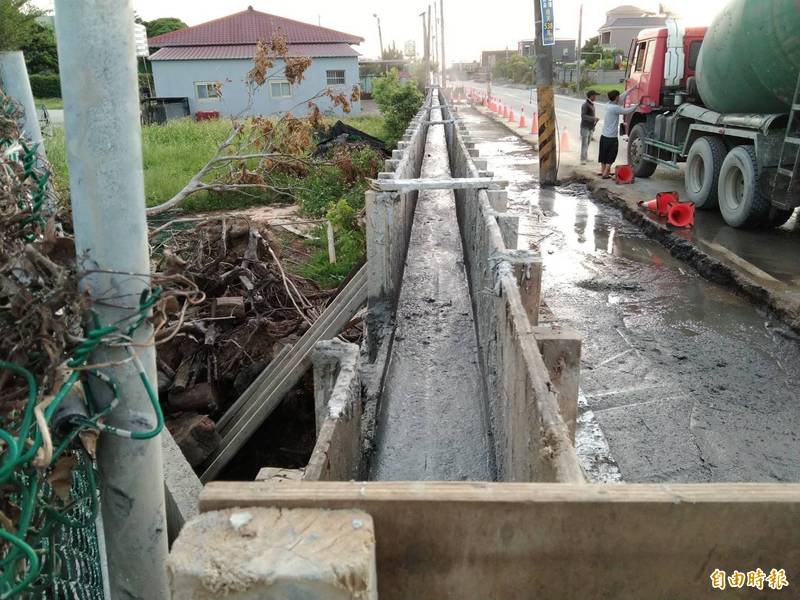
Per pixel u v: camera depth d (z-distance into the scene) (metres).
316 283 8.85
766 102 9.73
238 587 1.37
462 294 6.89
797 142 8.72
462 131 11.90
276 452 6.13
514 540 1.56
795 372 5.96
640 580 1.59
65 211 2.48
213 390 6.21
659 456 4.70
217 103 31.23
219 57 30.73
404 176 7.53
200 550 1.42
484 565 1.58
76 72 1.56
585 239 10.66
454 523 1.55
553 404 2.38
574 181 15.57
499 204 5.82
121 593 1.97
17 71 3.67
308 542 1.44
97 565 2.38
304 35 33.22
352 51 32.06
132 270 1.71
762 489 1.57
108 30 1.55
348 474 3.41
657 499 1.53
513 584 1.60
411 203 9.58
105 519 1.91
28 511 1.60
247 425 5.64
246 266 7.39
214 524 1.50
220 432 5.83
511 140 23.47
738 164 9.98
